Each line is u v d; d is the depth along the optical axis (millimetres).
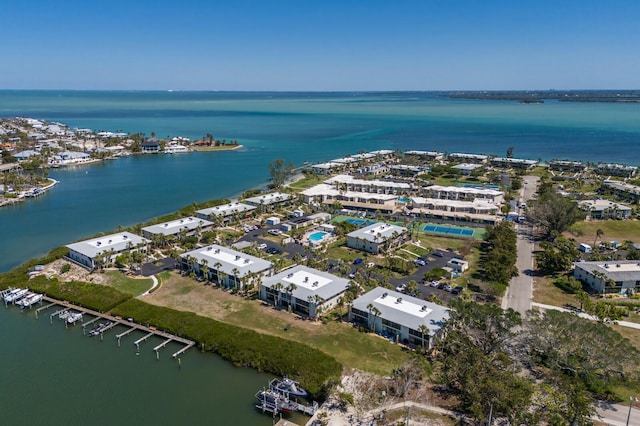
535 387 78625
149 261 140500
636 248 149000
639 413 74750
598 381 79625
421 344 94500
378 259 144000
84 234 173375
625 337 96438
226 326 100938
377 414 75375
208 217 177750
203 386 84500
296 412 77500
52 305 115062
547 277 130125
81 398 81188
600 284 118188
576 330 85000
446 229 172500
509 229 162375
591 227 178500
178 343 98812
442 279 127562
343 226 169250
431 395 79750
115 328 105000
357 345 95688
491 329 90500
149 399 80938
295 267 125562
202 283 125750
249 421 75750
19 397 81500
